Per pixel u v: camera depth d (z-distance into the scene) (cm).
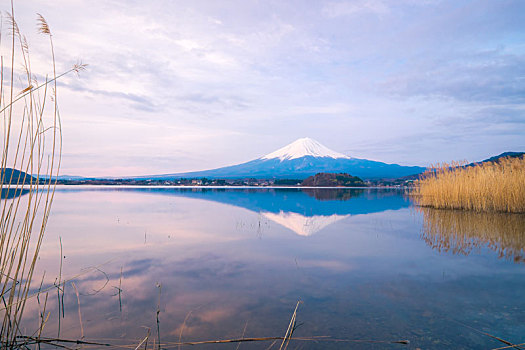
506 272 530
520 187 1270
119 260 610
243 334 322
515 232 880
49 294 432
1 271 309
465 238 816
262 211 1562
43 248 710
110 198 2525
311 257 638
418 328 334
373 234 898
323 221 1185
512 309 381
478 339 311
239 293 437
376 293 436
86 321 351
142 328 335
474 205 1409
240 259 622
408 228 994
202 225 1070
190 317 361
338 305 395
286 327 337
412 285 469
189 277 506
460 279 495
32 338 311
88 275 515
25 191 2597
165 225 1065
